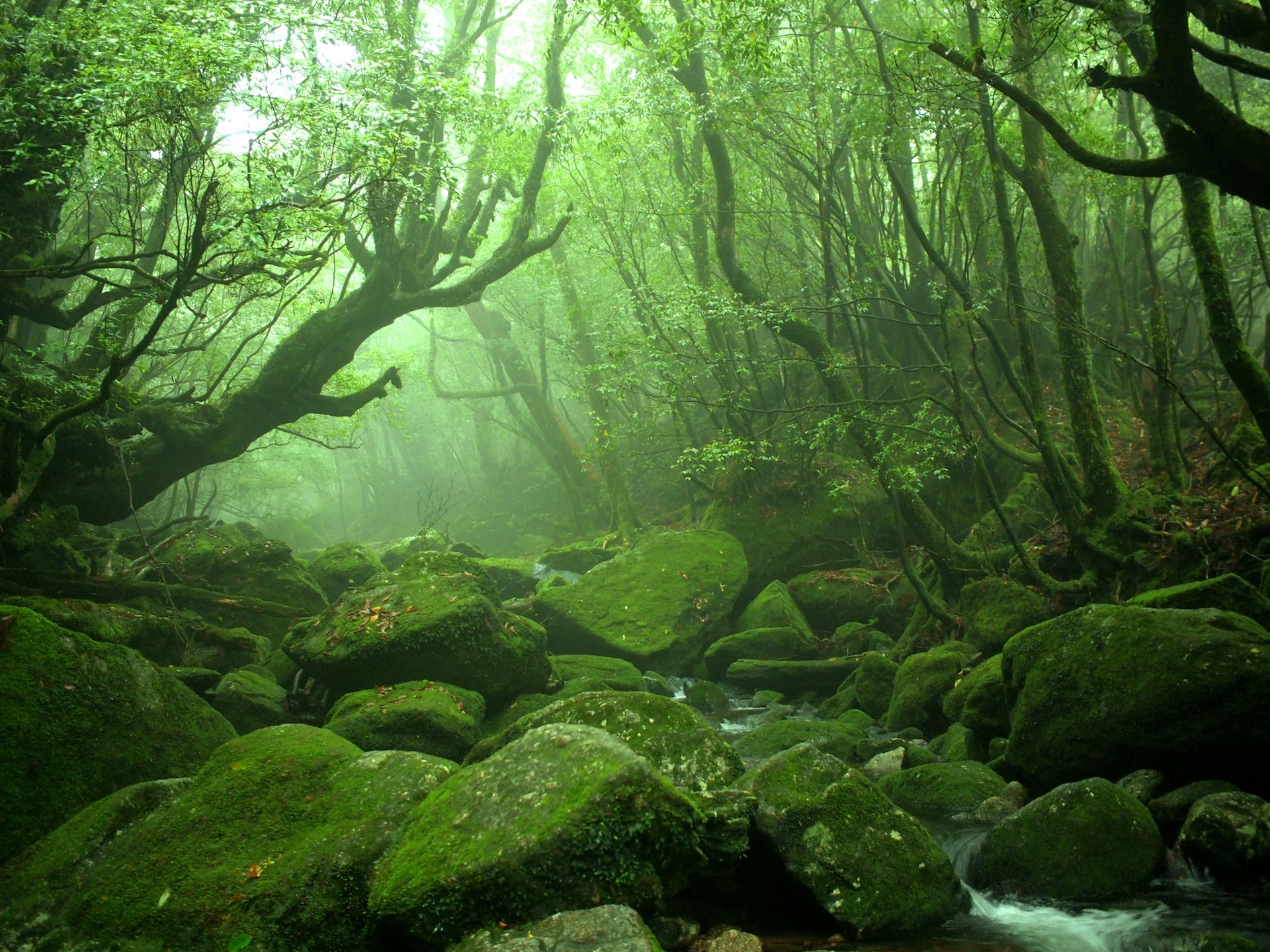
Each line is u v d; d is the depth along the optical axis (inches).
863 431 485.1
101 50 371.6
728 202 583.8
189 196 413.1
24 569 411.8
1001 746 315.6
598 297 890.7
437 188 539.5
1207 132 240.2
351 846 182.4
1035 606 413.7
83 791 236.8
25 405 443.2
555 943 143.9
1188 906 203.5
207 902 175.0
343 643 377.7
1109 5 285.3
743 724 454.6
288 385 535.2
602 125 562.3
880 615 558.3
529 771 176.7
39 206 461.4
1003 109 509.4
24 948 175.2
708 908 211.0
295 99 377.4
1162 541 407.8
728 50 427.8
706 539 631.8
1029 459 474.3
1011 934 197.9
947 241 706.2
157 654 404.8
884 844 209.9
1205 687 238.1
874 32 447.2
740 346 742.5
